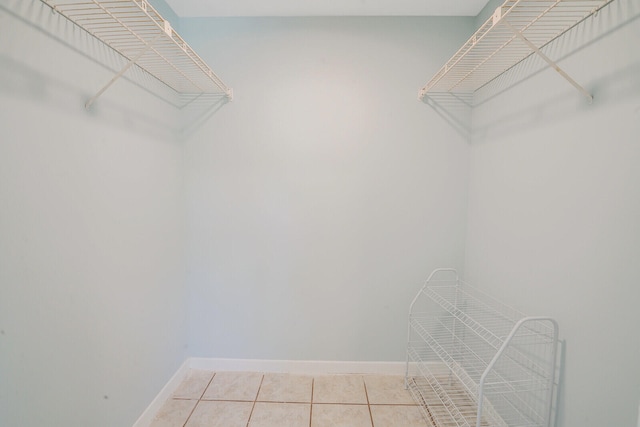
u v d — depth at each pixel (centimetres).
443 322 196
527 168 134
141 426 149
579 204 105
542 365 121
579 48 105
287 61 186
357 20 184
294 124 188
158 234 163
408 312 197
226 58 186
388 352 198
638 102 85
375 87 186
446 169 190
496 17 101
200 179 192
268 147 190
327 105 187
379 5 173
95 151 116
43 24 92
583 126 104
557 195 116
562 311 112
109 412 126
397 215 192
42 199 93
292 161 190
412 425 154
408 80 186
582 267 104
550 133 120
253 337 199
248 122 189
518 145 141
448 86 175
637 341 85
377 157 189
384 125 188
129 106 137
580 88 101
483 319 169
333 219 193
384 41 184
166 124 171
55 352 99
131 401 141
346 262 195
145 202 151
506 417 144
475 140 183
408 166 190
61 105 99
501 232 154
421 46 184
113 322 128
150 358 157
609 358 93
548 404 114
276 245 195
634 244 86
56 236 99
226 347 201
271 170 191
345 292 196
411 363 198
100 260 119
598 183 98
